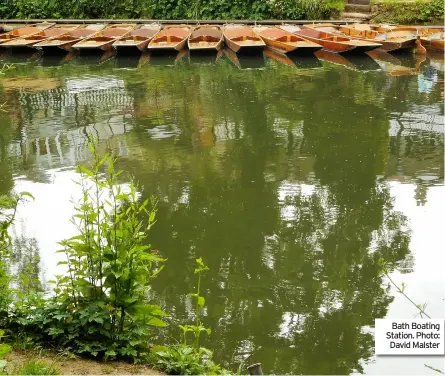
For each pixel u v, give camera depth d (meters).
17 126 14.30
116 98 16.45
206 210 9.81
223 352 6.48
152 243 8.77
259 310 7.22
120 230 5.20
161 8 25.36
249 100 15.98
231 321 7.01
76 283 5.20
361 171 11.37
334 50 20.59
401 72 18.48
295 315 7.16
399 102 15.53
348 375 6.18
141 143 12.98
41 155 12.38
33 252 8.29
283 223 9.39
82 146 12.88
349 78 17.89
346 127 13.78
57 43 21.77
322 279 7.90
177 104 15.77
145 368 4.95
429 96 15.99
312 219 9.55
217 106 15.51
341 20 23.66
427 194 10.42
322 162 11.83
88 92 17.12
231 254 8.48
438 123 13.95
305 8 24.08
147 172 11.34
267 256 8.45
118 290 5.13
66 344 5.07
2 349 4.35
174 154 12.28
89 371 4.75
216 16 24.73
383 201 10.16
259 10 24.30
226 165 11.68
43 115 15.12
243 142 12.94
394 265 8.23
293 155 12.18
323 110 15.02
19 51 22.38
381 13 23.48
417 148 12.51
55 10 26.39
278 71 18.88
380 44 20.08
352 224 9.35
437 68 18.89
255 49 20.61
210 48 20.94
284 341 6.68
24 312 5.36
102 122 14.46
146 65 20.25
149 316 5.27
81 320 5.07
